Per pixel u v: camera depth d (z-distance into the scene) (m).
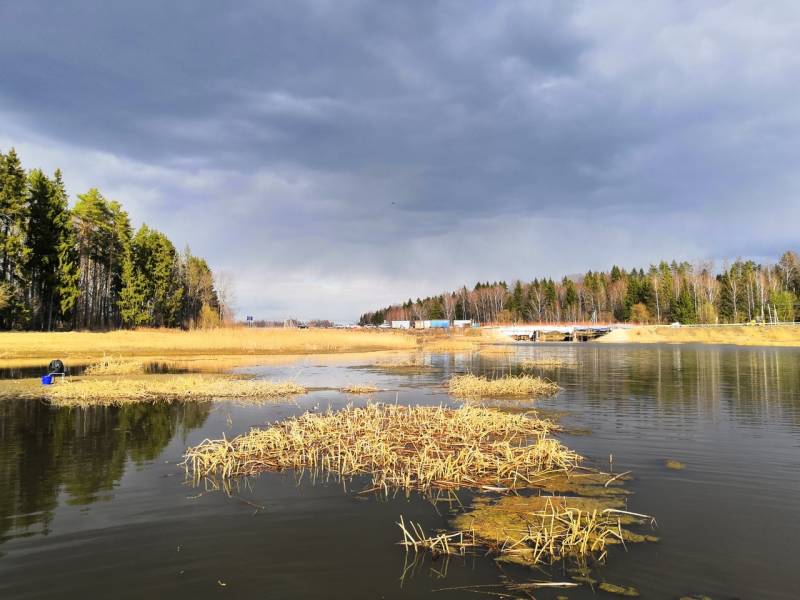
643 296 129.50
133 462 11.16
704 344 87.88
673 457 11.48
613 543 6.88
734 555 6.52
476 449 11.24
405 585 5.74
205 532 7.29
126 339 49.19
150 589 5.69
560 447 11.58
